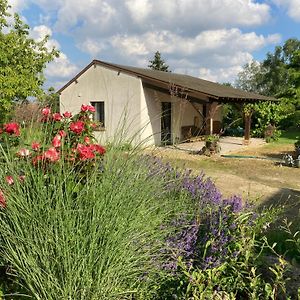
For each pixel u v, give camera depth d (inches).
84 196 88.6
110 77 638.5
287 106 813.2
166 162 132.7
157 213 104.7
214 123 804.6
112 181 91.2
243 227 101.7
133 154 103.3
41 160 94.5
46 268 79.0
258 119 797.2
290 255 127.2
